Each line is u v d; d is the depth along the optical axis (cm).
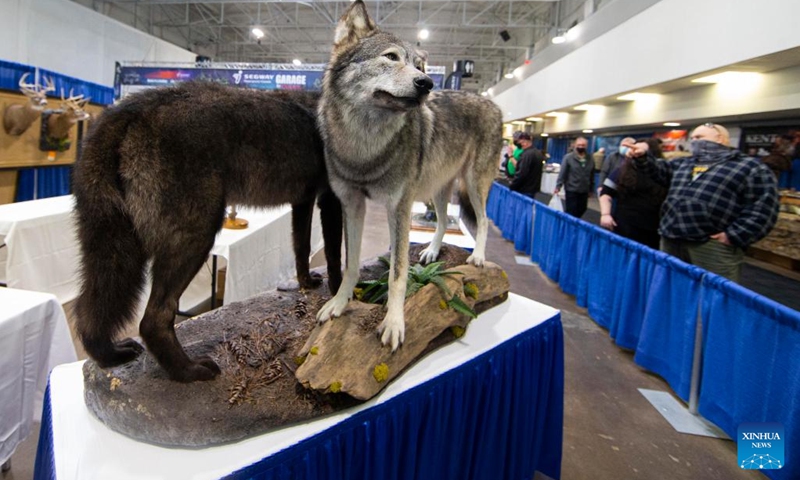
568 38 938
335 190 156
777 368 194
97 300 111
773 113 483
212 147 120
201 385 123
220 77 597
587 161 609
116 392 118
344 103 138
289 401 123
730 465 222
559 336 205
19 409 182
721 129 295
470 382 159
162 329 118
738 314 219
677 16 541
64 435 116
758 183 273
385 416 131
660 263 291
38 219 315
